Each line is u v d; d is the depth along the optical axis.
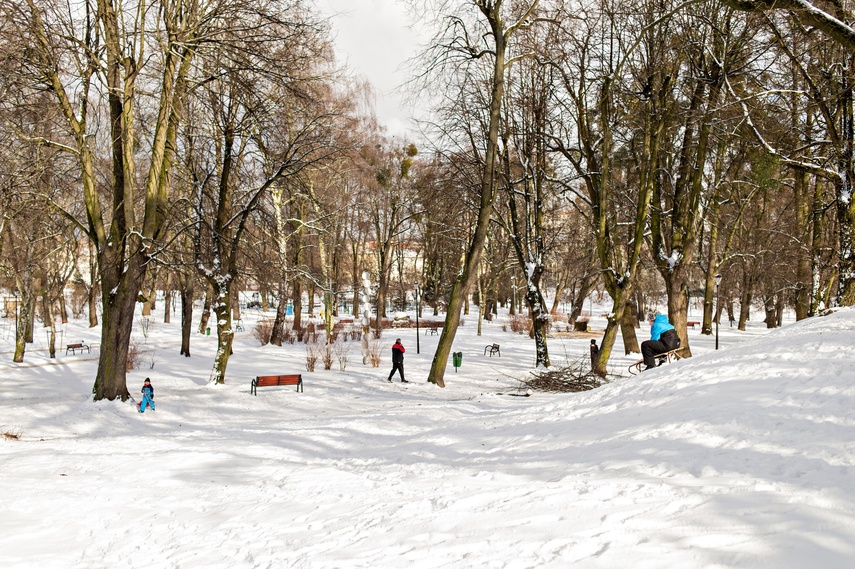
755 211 39.72
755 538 3.46
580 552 3.68
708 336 38.09
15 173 14.96
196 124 20.52
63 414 14.84
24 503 7.29
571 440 7.24
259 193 19.08
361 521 5.41
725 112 17.91
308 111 19.48
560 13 20.44
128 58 15.77
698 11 19.48
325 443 10.90
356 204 35.69
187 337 29.52
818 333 8.16
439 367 20.62
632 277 20.73
